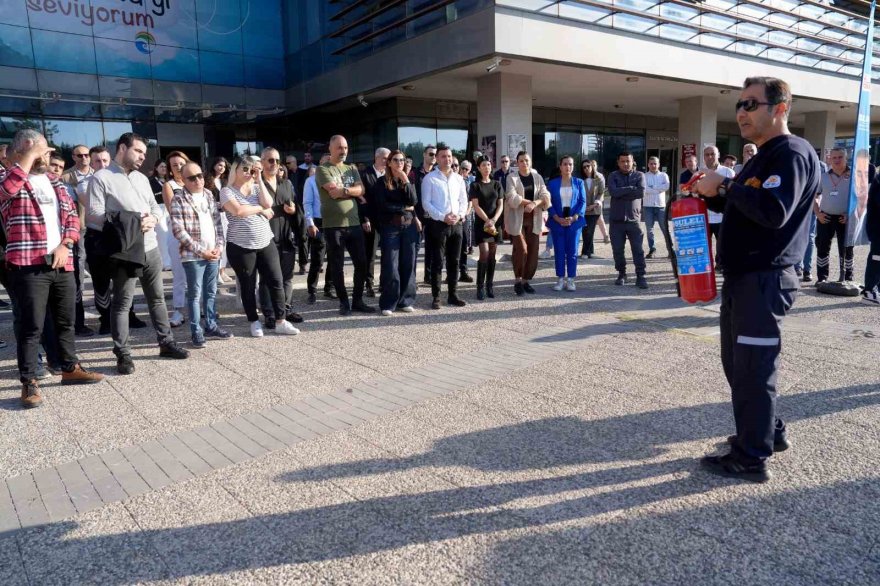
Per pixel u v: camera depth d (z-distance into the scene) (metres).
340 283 7.07
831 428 3.64
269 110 18.28
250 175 5.89
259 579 2.42
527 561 2.48
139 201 5.16
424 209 7.28
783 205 2.77
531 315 6.95
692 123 19.41
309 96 18.50
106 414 4.24
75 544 2.70
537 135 21.02
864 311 6.71
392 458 3.45
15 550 2.67
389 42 15.09
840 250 7.84
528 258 8.11
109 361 5.48
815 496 2.89
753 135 3.06
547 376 4.82
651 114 24.00
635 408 4.08
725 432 3.65
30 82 15.35
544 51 12.91
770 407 3.01
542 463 3.33
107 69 16.47
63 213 4.58
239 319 7.11
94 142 16.84
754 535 2.61
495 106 14.62
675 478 3.12
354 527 2.76
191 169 5.65
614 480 3.12
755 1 17.08
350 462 3.42
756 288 2.98
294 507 2.96
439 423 3.93
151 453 3.61
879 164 35.78
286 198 6.86
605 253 12.09
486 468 3.29
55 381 4.96
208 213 6.01
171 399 4.51
